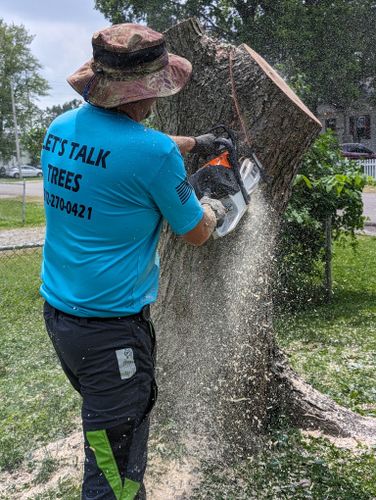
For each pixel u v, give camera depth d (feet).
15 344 17.19
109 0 78.48
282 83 8.94
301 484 8.80
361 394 12.83
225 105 8.71
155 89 6.33
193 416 9.43
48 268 6.79
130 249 6.43
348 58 83.20
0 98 143.74
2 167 143.02
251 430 9.75
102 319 6.43
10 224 48.57
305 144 8.82
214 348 9.26
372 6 82.28
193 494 8.61
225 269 9.04
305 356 15.72
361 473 9.13
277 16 75.61
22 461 10.00
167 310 9.49
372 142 103.60
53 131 6.72
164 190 6.26
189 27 8.68
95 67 6.24
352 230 22.81
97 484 6.63
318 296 22.33
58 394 12.57
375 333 17.89
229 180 7.73
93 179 6.20
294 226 20.80
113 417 6.51
